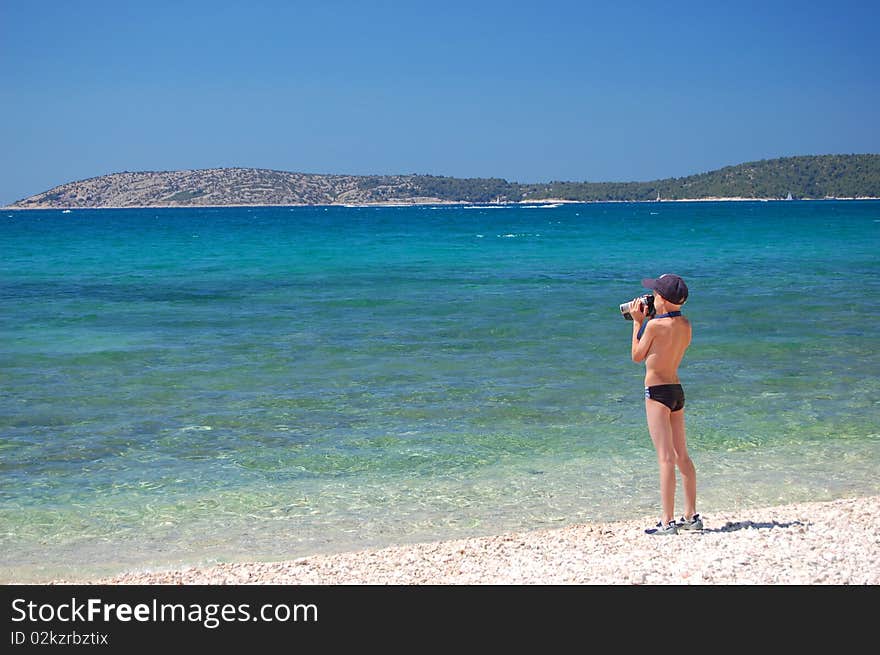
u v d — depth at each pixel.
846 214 124.31
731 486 8.65
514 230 83.50
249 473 9.12
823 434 10.45
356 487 8.68
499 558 6.39
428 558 6.49
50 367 14.38
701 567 5.86
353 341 16.98
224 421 11.11
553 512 7.95
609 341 16.80
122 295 25.91
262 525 7.70
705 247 50.19
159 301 24.17
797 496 8.35
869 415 11.26
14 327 18.94
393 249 51.50
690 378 13.45
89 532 7.54
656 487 8.62
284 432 10.62
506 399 12.18
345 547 7.16
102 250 52.38
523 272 34.00
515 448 9.95
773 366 14.30
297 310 21.91
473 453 9.77
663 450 6.72
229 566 6.54
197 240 66.31
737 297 24.03
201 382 13.30
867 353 15.39
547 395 12.41
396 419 11.20
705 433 10.51
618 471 9.12
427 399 12.21
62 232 86.69
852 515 7.10
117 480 8.90
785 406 11.73
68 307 22.73
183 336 17.66
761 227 79.44
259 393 12.58
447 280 30.52
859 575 5.62
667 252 46.06
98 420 11.13
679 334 6.66
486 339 17.14
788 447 9.95
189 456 9.69
